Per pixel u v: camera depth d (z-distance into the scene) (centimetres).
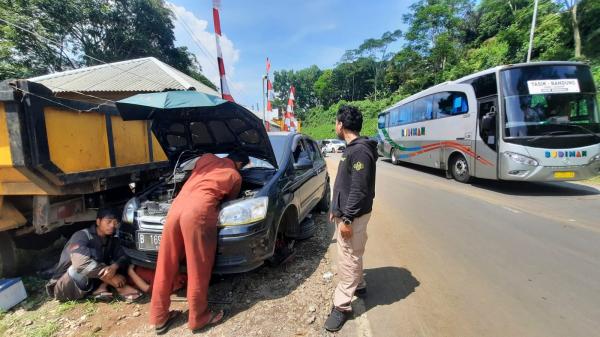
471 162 895
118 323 286
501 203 679
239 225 292
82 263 310
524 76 755
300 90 9644
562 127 719
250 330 267
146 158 484
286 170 402
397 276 356
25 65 1658
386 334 257
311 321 277
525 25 3128
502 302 298
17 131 284
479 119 854
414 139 1298
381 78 7331
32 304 319
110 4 2161
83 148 358
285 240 415
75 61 2036
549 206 642
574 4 2558
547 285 328
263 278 358
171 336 263
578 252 409
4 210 336
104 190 416
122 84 1023
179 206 276
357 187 248
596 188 802
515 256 401
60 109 324
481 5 4866
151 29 2541
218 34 779
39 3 1680
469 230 505
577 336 248
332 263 393
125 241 325
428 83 4850
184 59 2948
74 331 275
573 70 752
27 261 382
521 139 729
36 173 300
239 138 411
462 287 328
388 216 598
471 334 254
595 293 310
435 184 947
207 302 294
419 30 4997
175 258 275
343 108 268
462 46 4925
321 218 597
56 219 350
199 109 362
